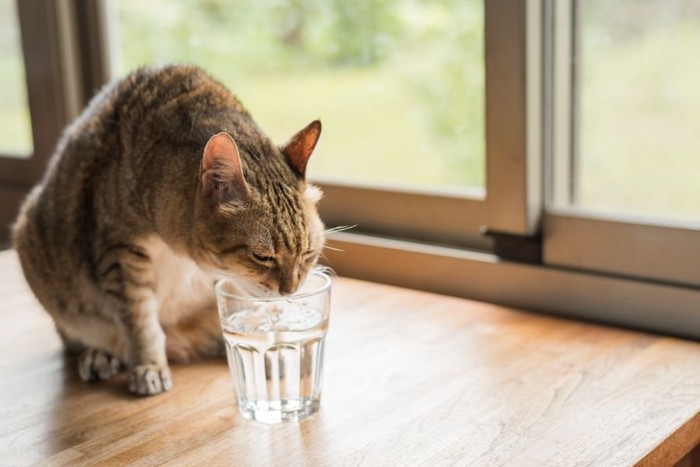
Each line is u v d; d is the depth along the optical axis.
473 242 1.30
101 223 1.08
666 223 1.15
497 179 1.23
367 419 1.00
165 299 1.13
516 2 1.18
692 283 1.14
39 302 1.17
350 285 1.32
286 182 1.06
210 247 1.05
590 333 1.16
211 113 1.09
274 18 1.61
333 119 1.55
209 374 1.11
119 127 1.11
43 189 1.17
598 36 1.24
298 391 1.00
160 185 1.06
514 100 1.20
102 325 1.12
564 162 1.25
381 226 1.37
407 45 1.48
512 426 0.98
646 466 0.94
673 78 1.21
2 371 1.12
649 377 1.06
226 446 0.97
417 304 1.25
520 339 1.15
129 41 1.58
